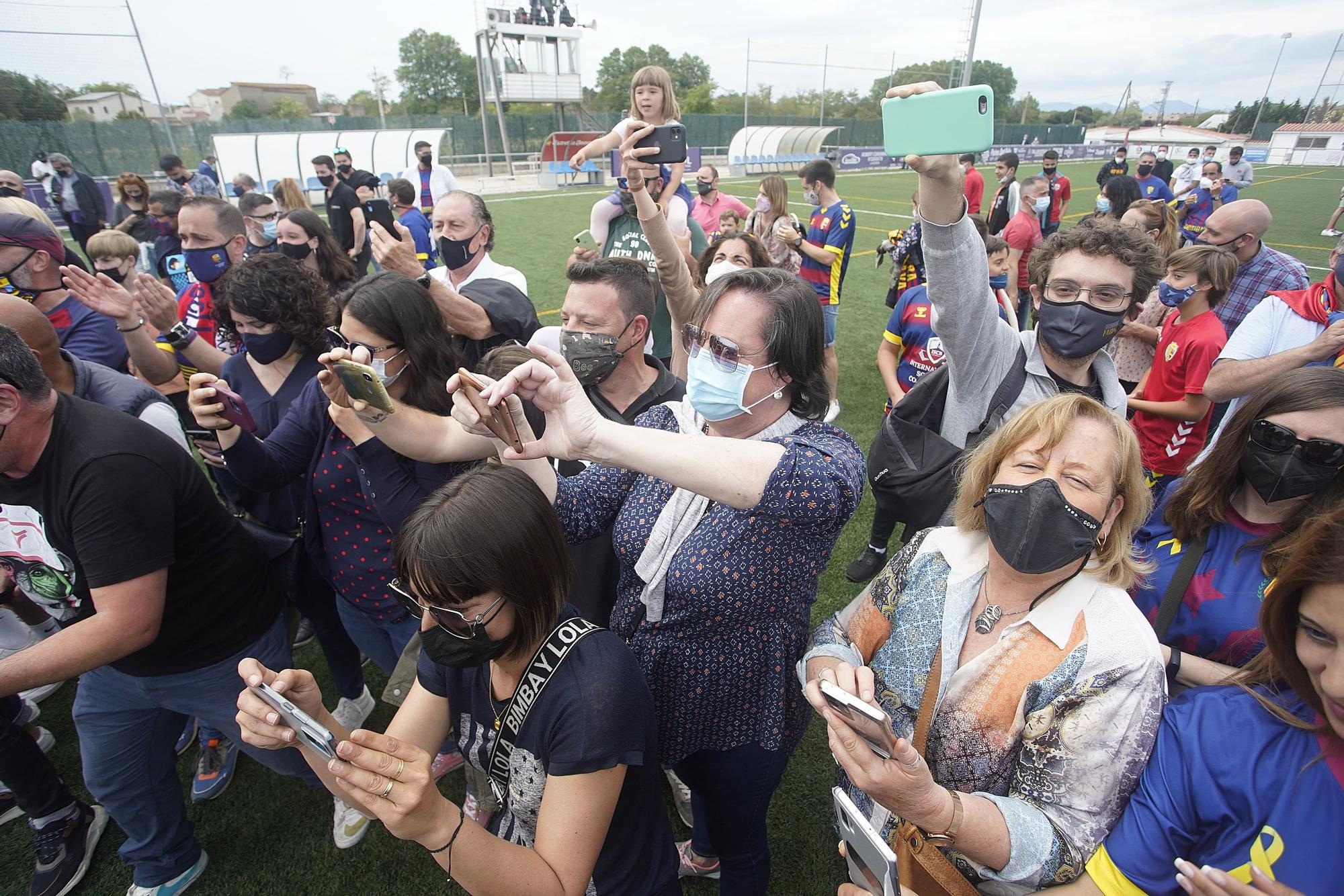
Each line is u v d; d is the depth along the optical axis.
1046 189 9.77
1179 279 3.14
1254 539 1.53
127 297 2.64
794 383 1.45
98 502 1.59
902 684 1.41
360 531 2.26
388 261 2.60
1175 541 1.67
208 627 1.93
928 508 2.09
